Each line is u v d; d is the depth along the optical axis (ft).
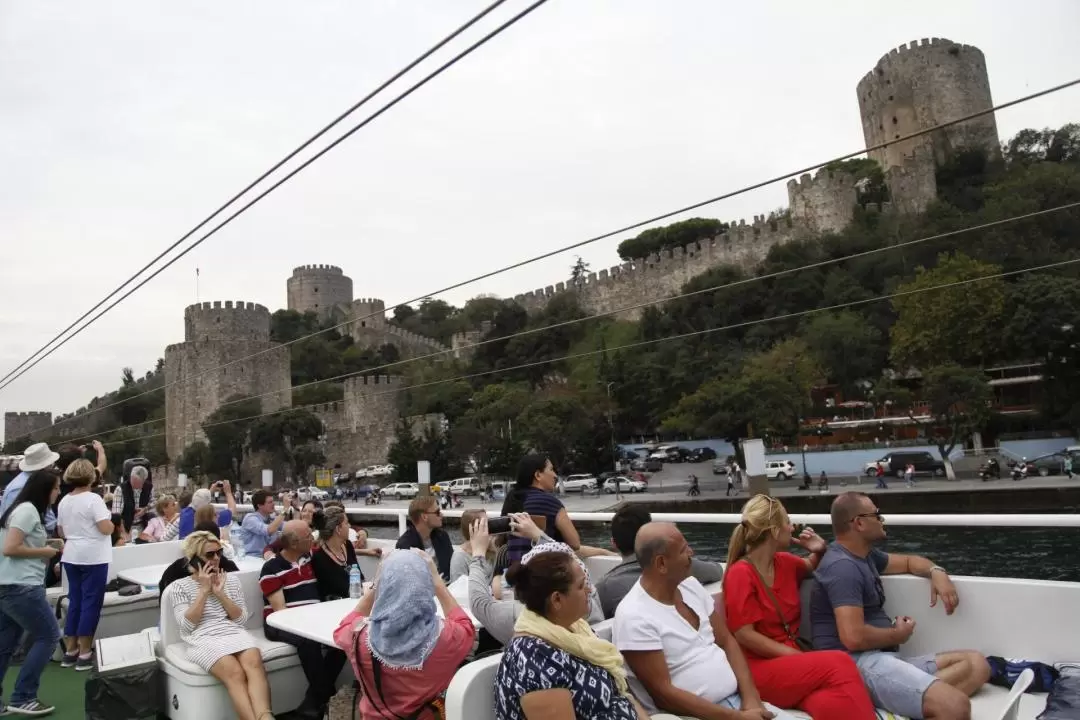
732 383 158.30
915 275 185.26
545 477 17.33
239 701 14.85
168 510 30.76
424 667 11.93
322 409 260.01
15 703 17.42
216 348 245.04
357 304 359.05
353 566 20.34
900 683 12.32
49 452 22.93
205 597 16.29
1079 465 125.80
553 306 264.11
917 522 14.79
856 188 263.08
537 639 9.52
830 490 129.90
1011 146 270.05
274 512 32.32
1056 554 71.51
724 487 150.92
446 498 160.66
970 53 274.98
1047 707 11.85
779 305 205.46
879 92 287.07
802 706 12.38
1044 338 143.13
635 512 14.89
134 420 312.91
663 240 322.14
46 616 17.67
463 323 333.21
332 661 16.89
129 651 17.28
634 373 197.98
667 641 11.86
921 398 161.48
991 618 13.70
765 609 13.65
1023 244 183.73
